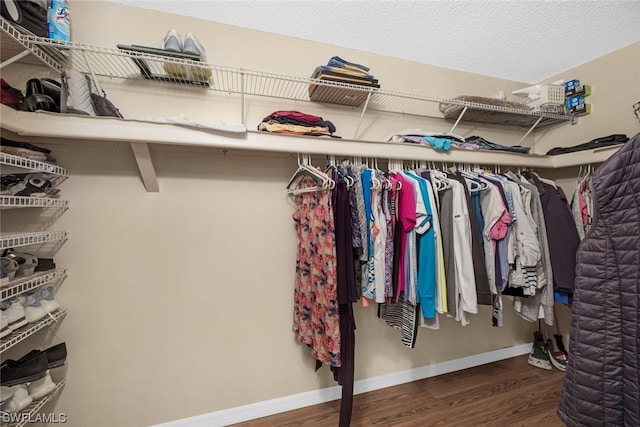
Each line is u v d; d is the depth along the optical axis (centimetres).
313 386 160
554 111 188
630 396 61
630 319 62
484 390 170
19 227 117
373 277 124
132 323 133
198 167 143
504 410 152
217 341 145
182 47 121
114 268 131
